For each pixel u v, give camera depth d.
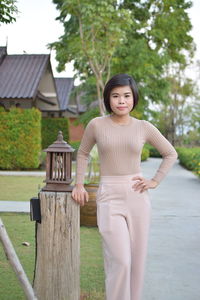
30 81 19.72
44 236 2.89
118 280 2.47
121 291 2.48
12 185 11.63
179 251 4.90
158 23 21.25
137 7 21.03
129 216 2.60
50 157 2.93
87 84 21.09
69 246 2.89
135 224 2.62
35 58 21.81
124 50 18.73
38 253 2.93
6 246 2.40
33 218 2.88
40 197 2.88
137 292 2.67
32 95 18.70
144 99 20.61
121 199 2.60
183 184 12.98
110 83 2.63
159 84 21.20
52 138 24.81
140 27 20.61
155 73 19.30
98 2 11.62
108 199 2.61
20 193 9.92
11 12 6.03
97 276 3.93
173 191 11.07
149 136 2.69
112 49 12.79
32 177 14.22
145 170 17.92
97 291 3.51
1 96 18.58
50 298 2.91
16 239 5.34
